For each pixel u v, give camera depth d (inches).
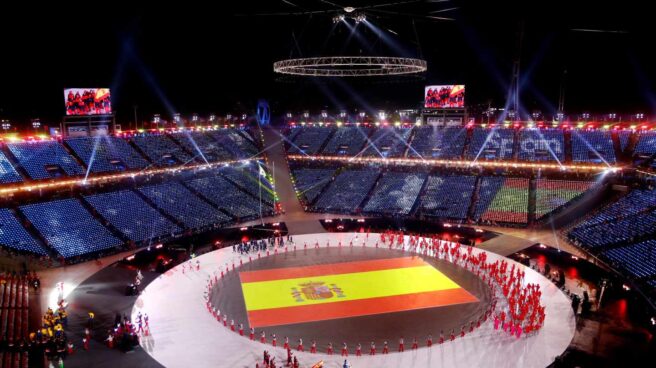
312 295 1772.9
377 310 1642.5
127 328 1405.0
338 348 1386.6
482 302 1696.6
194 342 1416.1
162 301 1702.8
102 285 1831.9
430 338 1392.7
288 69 1357.0
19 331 1414.9
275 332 1493.6
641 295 1589.6
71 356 1325.0
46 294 1727.4
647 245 1857.8
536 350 1342.3
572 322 1497.3
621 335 1413.6
